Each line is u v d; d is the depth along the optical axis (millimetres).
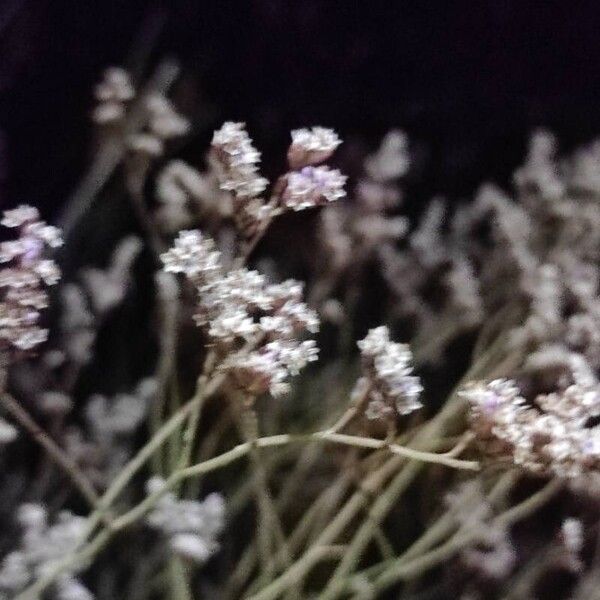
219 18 493
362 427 361
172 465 403
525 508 403
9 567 366
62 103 480
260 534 412
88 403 452
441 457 335
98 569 424
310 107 519
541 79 521
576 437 323
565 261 431
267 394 449
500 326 462
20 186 481
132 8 478
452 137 535
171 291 400
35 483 421
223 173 340
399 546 461
